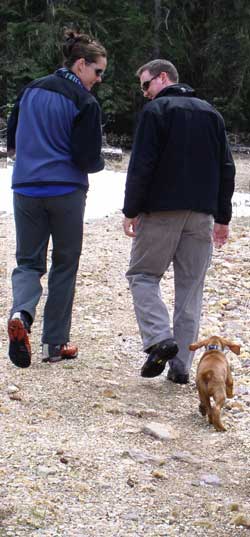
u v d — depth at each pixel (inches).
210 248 259.3
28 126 259.4
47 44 1300.4
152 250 252.8
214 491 190.4
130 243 482.3
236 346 241.0
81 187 263.0
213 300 369.4
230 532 170.9
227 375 236.1
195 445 217.9
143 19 1354.6
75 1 1353.3
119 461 200.8
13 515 170.1
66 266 270.1
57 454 201.0
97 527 168.7
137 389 257.6
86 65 260.7
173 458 206.5
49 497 179.2
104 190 733.3
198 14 1425.9
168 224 249.9
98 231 520.7
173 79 256.4
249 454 213.3
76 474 191.3
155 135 243.3
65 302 273.3
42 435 213.2
